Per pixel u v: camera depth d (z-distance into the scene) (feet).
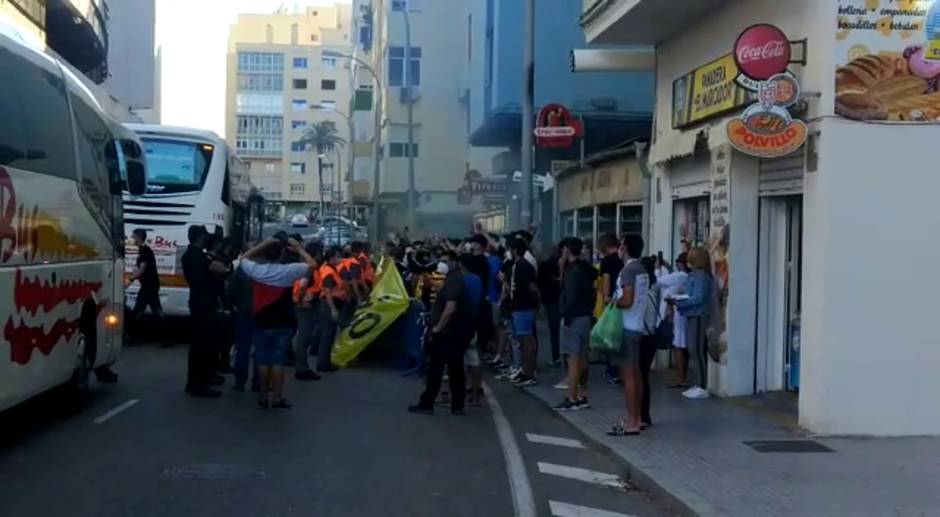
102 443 36.86
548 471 35.12
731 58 47.55
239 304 50.14
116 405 45.19
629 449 37.32
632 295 39.78
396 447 38.22
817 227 39.42
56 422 40.81
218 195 71.00
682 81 54.75
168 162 70.64
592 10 59.52
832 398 39.22
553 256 62.44
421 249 77.87
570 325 46.52
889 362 39.14
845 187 38.91
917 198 38.99
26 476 31.42
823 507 29.19
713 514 28.35
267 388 45.68
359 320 61.46
